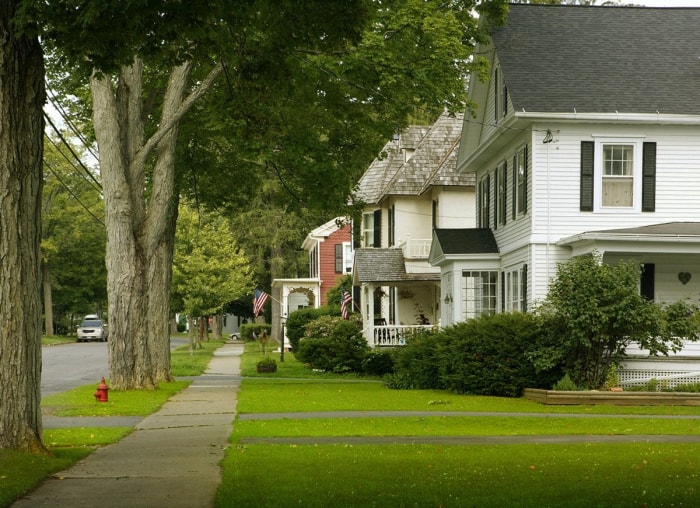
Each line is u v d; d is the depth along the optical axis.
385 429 22.23
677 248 34.34
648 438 20.86
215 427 22.84
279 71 21.86
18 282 16.81
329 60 32.25
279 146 40.91
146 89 39.75
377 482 14.36
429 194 58.91
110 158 33.97
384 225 63.06
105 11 16.52
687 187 37.16
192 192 45.41
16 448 16.75
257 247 90.44
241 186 44.94
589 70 38.41
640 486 14.07
